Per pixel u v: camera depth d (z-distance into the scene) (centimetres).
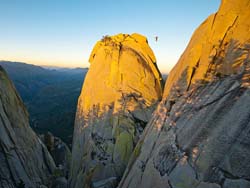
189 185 1215
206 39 1781
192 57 1836
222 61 1569
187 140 1406
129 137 3084
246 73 1317
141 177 1688
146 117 3306
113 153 3039
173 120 1673
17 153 2619
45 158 3428
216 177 1117
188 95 1689
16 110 3058
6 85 3023
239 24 1555
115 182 2717
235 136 1151
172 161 1412
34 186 2606
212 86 1509
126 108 3366
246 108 1182
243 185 1010
